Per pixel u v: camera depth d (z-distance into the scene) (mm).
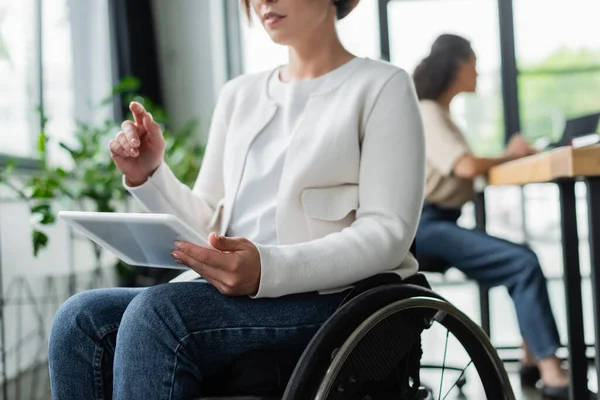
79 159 2936
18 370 2678
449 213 2580
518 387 2582
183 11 5227
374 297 986
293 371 936
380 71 1135
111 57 4227
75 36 3979
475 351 1116
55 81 3594
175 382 940
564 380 2369
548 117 4539
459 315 1088
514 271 2398
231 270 934
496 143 4516
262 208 1151
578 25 4527
